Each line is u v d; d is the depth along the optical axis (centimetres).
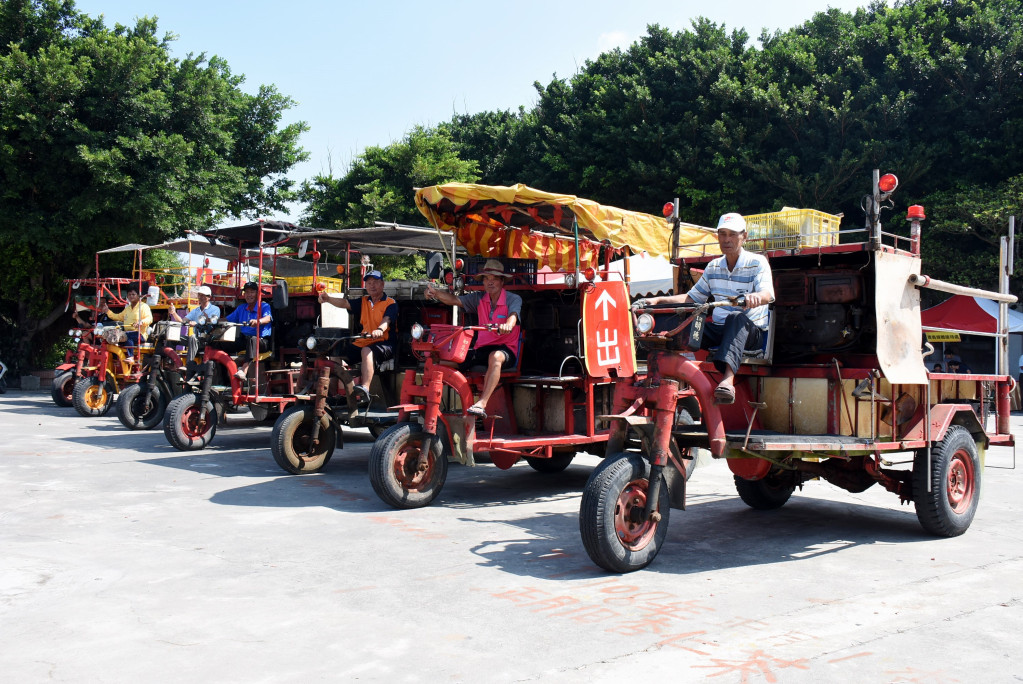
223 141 2216
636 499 526
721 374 615
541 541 604
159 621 423
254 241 1197
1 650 383
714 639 400
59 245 2089
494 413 798
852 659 375
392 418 888
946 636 407
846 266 632
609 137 2542
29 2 2066
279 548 575
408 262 2288
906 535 640
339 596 467
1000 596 477
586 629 414
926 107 2231
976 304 1747
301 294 1111
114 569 519
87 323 1681
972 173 2186
